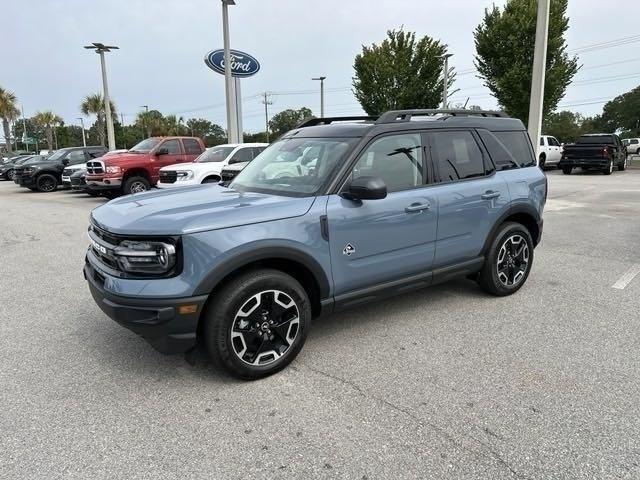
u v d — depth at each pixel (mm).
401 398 3023
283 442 2596
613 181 18078
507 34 22875
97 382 3271
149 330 2947
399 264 3895
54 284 5629
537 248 7078
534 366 3422
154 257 2910
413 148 4027
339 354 3662
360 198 3406
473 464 2400
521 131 5105
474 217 4375
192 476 2342
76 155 18672
